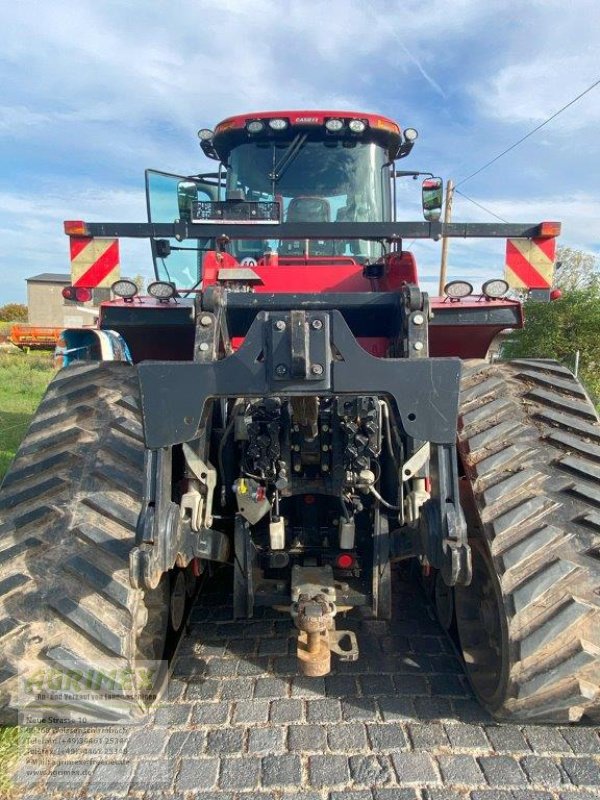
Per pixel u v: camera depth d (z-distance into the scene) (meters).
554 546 2.41
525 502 2.52
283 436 2.84
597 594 2.29
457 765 2.36
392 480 2.96
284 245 4.78
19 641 2.37
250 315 3.14
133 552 2.14
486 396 3.04
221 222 3.52
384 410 2.93
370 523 2.99
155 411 2.18
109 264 3.72
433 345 3.86
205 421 2.31
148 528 2.15
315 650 2.58
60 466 2.86
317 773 2.32
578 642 2.23
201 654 3.17
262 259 4.41
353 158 4.88
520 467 2.65
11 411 10.51
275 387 2.15
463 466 2.78
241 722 2.62
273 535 2.82
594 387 12.30
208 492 2.55
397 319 2.86
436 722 2.61
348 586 2.96
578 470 2.58
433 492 2.24
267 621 3.51
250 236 3.51
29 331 27.30
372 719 2.63
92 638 2.38
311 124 4.72
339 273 3.86
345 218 4.91
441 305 3.34
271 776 2.31
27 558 2.55
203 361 2.21
